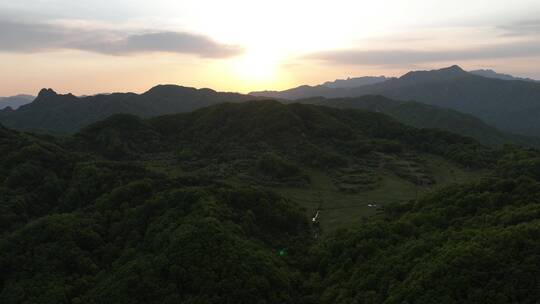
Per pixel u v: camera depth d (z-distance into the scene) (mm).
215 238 85062
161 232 92375
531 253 63719
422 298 63281
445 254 70438
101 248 94062
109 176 127375
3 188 121875
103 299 76625
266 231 104750
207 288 75625
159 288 76375
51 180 129750
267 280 78938
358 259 84500
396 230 91062
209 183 123625
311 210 128875
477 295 60656
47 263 87875
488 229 75500
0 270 87250
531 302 57406
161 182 119188
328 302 75750
